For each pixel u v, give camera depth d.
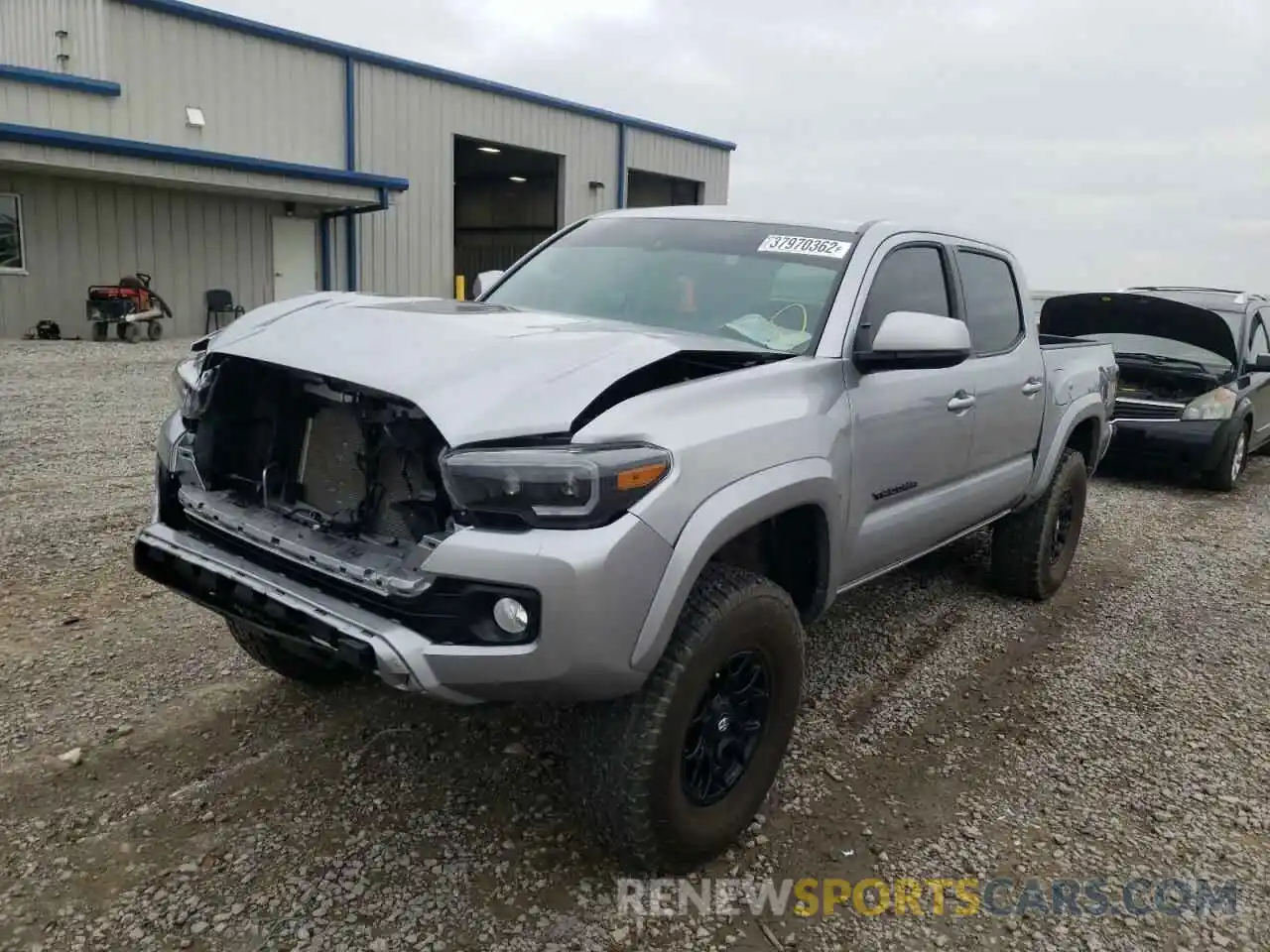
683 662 2.69
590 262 4.24
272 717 3.76
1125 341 10.26
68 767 3.34
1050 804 3.48
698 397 2.83
